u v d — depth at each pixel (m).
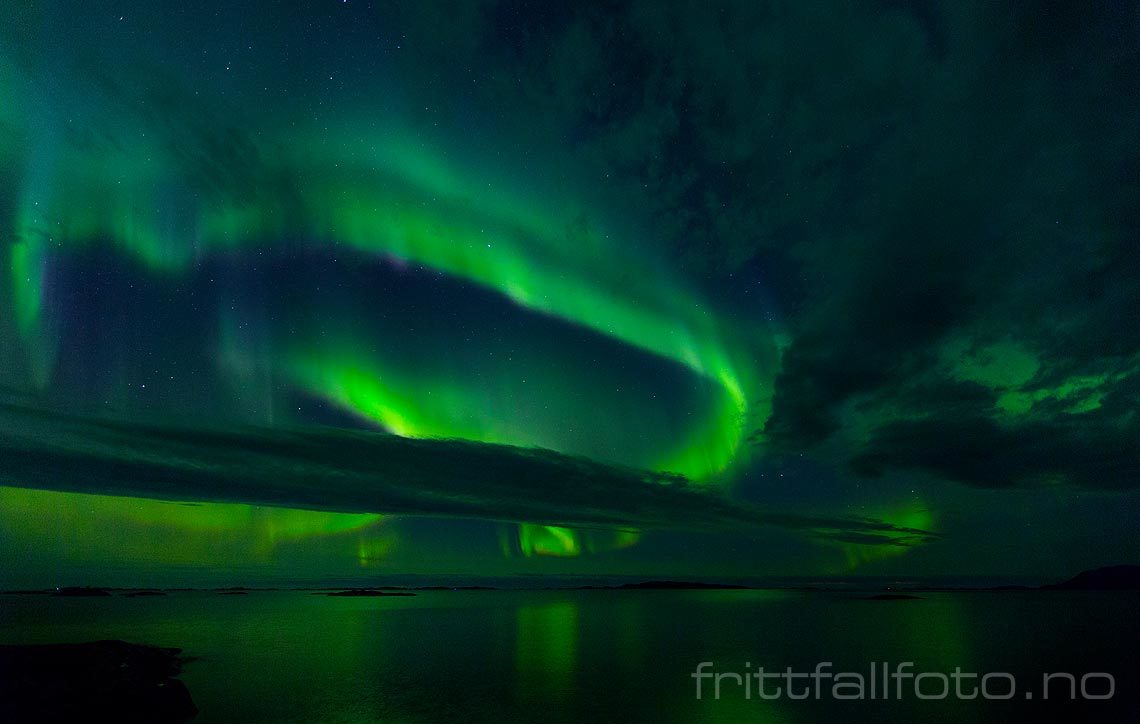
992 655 27.86
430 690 19.22
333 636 33.19
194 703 16.77
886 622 44.41
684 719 16.31
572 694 18.97
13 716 12.68
